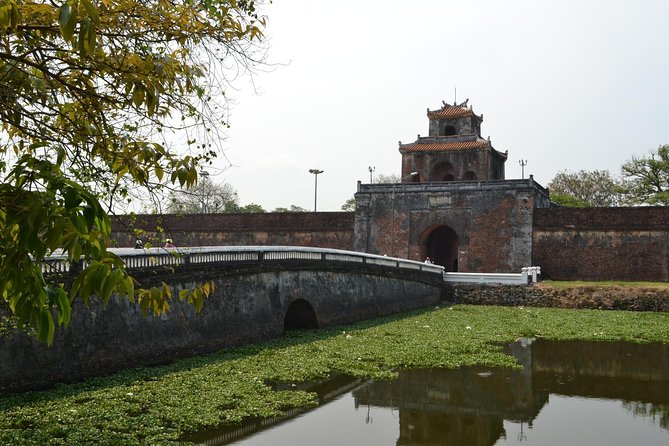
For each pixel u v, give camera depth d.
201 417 12.67
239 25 6.87
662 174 59.97
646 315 33.03
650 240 42.75
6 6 4.57
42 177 4.60
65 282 15.02
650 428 13.50
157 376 16.11
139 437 11.26
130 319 17.19
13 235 4.78
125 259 16.94
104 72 6.10
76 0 4.40
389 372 18.02
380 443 12.10
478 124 55.22
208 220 54.16
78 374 15.32
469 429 13.29
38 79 6.25
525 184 45.41
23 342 14.04
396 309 34.06
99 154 6.52
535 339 25.55
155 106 6.05
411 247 48.31
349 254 29.88
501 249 45.44
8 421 11.64
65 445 10.41
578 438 12.76
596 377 18.70
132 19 6.36
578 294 37.22
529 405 15.34
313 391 15.99
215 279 20.75
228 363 18.14
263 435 12.20
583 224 44.50
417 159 52.41
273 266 23.92
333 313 27.89
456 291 40.41
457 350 21.62
